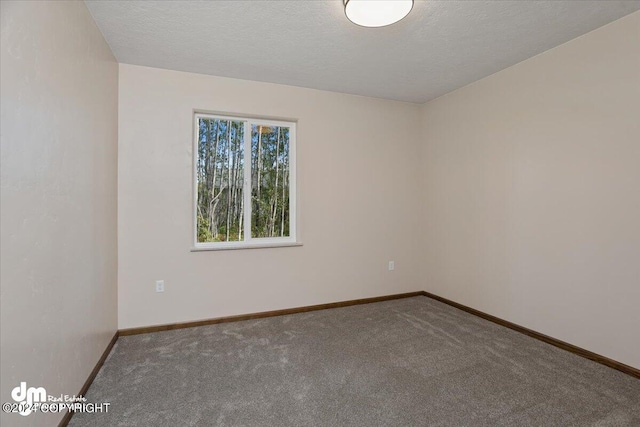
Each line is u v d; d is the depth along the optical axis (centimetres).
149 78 295
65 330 169
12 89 124
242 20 221
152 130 295
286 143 360
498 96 312
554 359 240
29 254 136
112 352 251
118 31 234
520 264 293
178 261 304
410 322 319
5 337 119
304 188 354
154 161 296
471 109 343
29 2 136
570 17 220
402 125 404
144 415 175
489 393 196
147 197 294
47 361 150
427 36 244
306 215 355
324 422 170
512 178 300
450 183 372
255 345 265
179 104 304
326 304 364
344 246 374
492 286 321
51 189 155
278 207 356
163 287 299
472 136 342
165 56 275
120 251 286
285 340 275
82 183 195
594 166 237
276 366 230
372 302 388
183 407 182
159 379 212
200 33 238
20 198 129
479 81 332
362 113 382
